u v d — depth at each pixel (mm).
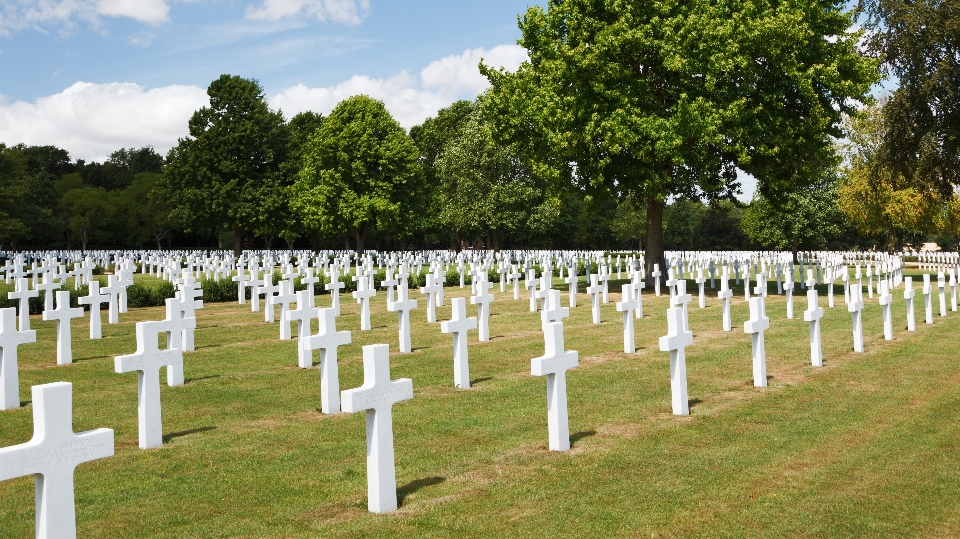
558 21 26594
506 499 6180
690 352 13773
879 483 6555
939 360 12641
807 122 24469
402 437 8070
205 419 8992
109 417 9086
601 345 14758
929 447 7629
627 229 89625
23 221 68438
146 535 5527
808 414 9047
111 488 6539
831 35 26016
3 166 65938
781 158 25641
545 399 9898
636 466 7051
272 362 12969
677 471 6902
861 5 31625
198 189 56188
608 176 26141
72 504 4684
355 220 53031
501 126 28781
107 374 12008
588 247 97812
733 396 10086
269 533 5520
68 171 106125
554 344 7500
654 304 23016
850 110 26047
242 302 23984
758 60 24734
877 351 13703
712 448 7648
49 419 4547
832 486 6488
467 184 56062
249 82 58844
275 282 29000
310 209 54344
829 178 50906
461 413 9141
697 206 106875
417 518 5766
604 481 6625
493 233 58062
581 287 29453
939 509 5953
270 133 58500
